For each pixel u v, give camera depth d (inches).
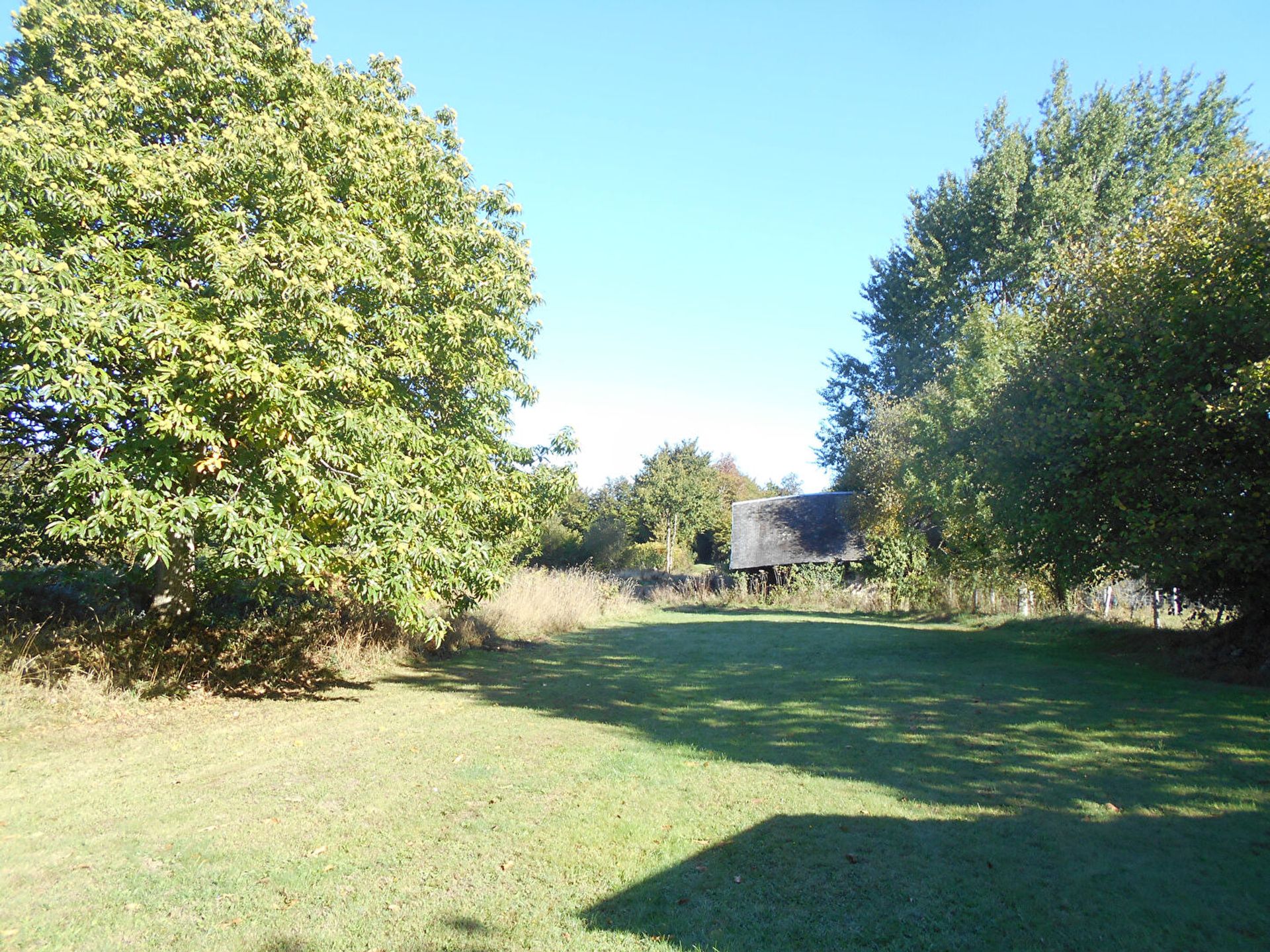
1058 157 1194.6
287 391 292.5
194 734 305.7
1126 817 197.9
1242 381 341.1
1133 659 438.3
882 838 189.5
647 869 175.2
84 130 308.0
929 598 906.1
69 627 379.2
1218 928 141.9
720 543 2054.6
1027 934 141.8
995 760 253.4
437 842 192.2
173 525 285.1
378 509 328.2
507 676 472.7
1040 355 469.7
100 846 190.1
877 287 1476.4
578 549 1411.2
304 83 370.3
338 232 330.0
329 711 357.4
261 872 174.1
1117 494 403.9
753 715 343.9
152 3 351.9
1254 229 358.3
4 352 284.7
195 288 332.2
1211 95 1158.3
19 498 374.9
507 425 455.2
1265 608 394.6
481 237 427.5
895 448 989.2
